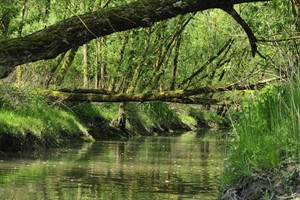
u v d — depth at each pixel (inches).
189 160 723.4
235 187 250.5
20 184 474.9
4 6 770.2
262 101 300.5
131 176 552.1
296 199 203.5
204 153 836.6
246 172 246.2
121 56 1108.5
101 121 1154.7
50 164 619.8
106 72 1176.8
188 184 509.7
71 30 232.8
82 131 1005.2
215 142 1094.4
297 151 229.9
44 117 877.2
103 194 442.3
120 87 1115.9
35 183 483.5
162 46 1103.6
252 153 255.9
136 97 783.7
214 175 575.8
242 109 293.1
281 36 442.0
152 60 1095.0
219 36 1251.8
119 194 445.4
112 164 645.3
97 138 1053.8
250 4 615.2
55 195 429.7
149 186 491.8
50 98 871.1
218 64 1107.3
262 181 233.6
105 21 234.2
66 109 1039.0
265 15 572.7
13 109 831.7
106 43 1119.6
